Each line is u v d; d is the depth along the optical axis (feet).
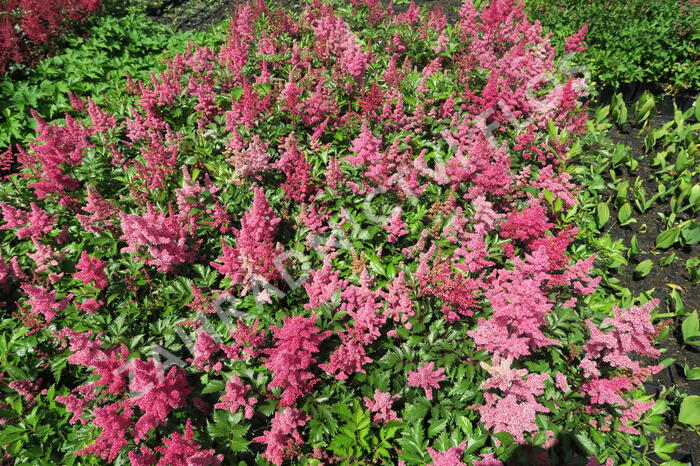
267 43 23.67
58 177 16.80
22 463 11.68
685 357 15.78
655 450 12.78
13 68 24.12
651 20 28.22
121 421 11.03
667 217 20.49
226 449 11.58
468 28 26.50
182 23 31.50
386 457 11.53
